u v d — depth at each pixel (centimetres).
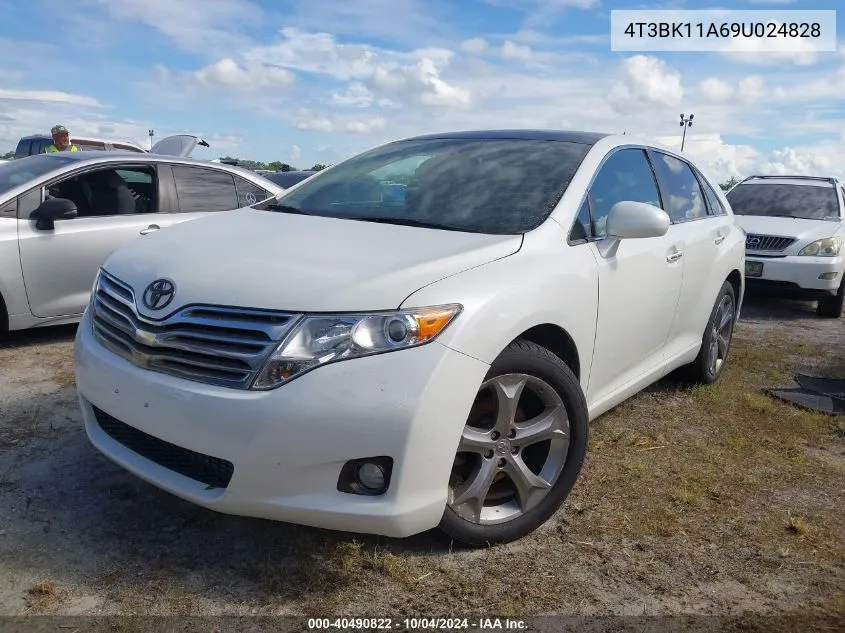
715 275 455
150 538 272
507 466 275
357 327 230
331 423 227
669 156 444
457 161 362
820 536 301
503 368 262
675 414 438
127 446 271
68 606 232
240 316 237
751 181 1001
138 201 579
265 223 317
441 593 249
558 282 286
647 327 373
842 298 838
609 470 351
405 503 236
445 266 258
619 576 265
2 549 260
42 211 512
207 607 235
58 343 538
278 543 272
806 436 417
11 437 355
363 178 372
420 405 231
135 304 259
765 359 600
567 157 350
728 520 310
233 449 229
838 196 931
